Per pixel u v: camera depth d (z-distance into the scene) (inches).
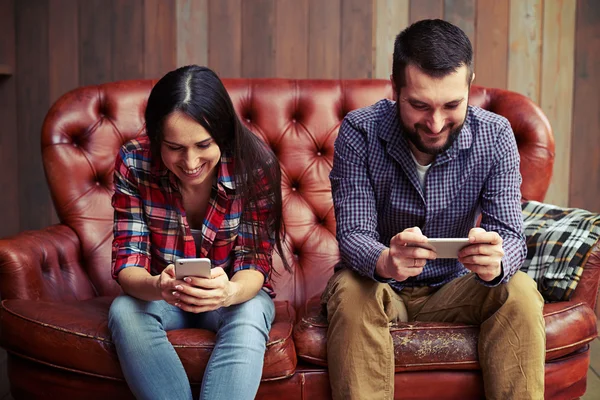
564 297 70.0
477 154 66.6
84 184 84.8
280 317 70.6
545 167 84.9
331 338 62.7
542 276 71.7
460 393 64.7
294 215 86.4
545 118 86.4
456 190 67.2
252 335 60.1
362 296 62.1
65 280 78.1
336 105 89.4
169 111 57.0
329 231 86.8
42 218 111.8
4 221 111.7
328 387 64.2
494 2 107.3
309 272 84.4
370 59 107.7
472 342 63.9
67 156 84.9
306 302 80.0
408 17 107.3
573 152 109.8
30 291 71.1
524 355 60.9
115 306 61.8
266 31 107.6
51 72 109.0
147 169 64.0
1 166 110.7
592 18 107.6
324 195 87.1
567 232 72.4
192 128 57.3
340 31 107.4
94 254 82.4
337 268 70.6
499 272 60.4
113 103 87.7
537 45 107.9
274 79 90.7
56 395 65.4
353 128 68.8
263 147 65.6
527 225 77.2
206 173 60.7
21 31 108.7
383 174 67.6
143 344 59.4
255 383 58.9
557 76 108.3
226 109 60.0
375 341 61.4
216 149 59.8
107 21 107.9
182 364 61.3
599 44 107.9
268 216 66.1
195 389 62.1
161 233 65.3
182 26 107.7
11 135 110.3
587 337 67.4
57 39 108.5
